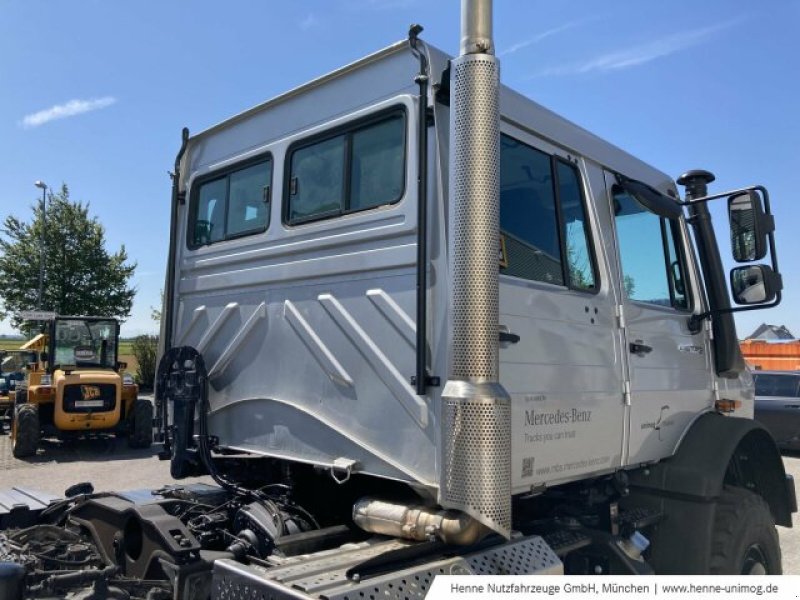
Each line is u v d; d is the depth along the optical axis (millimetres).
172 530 2832
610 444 3332
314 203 3174
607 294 3479
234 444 3436
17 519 3684
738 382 4758
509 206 2961
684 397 4004
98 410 12781
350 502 3084
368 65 2988
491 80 2443
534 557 2576
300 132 3305
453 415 2273
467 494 2219
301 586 2068
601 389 3289
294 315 3141
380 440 2693
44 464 11609
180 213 4109
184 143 4098
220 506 3320
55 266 26516
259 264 3398
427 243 2600
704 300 4418
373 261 2793
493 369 2320
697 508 3607
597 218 3553
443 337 2496
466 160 2395
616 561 3346
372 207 2881
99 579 2732
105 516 3299
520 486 2758
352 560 2307
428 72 2686
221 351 3572
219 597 2301
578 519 3535
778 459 4281
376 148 2922
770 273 3740
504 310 2758
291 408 3109
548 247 3152
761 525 3740
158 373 3949
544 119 3283
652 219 4070
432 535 2385
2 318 26531
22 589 2514
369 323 2785
